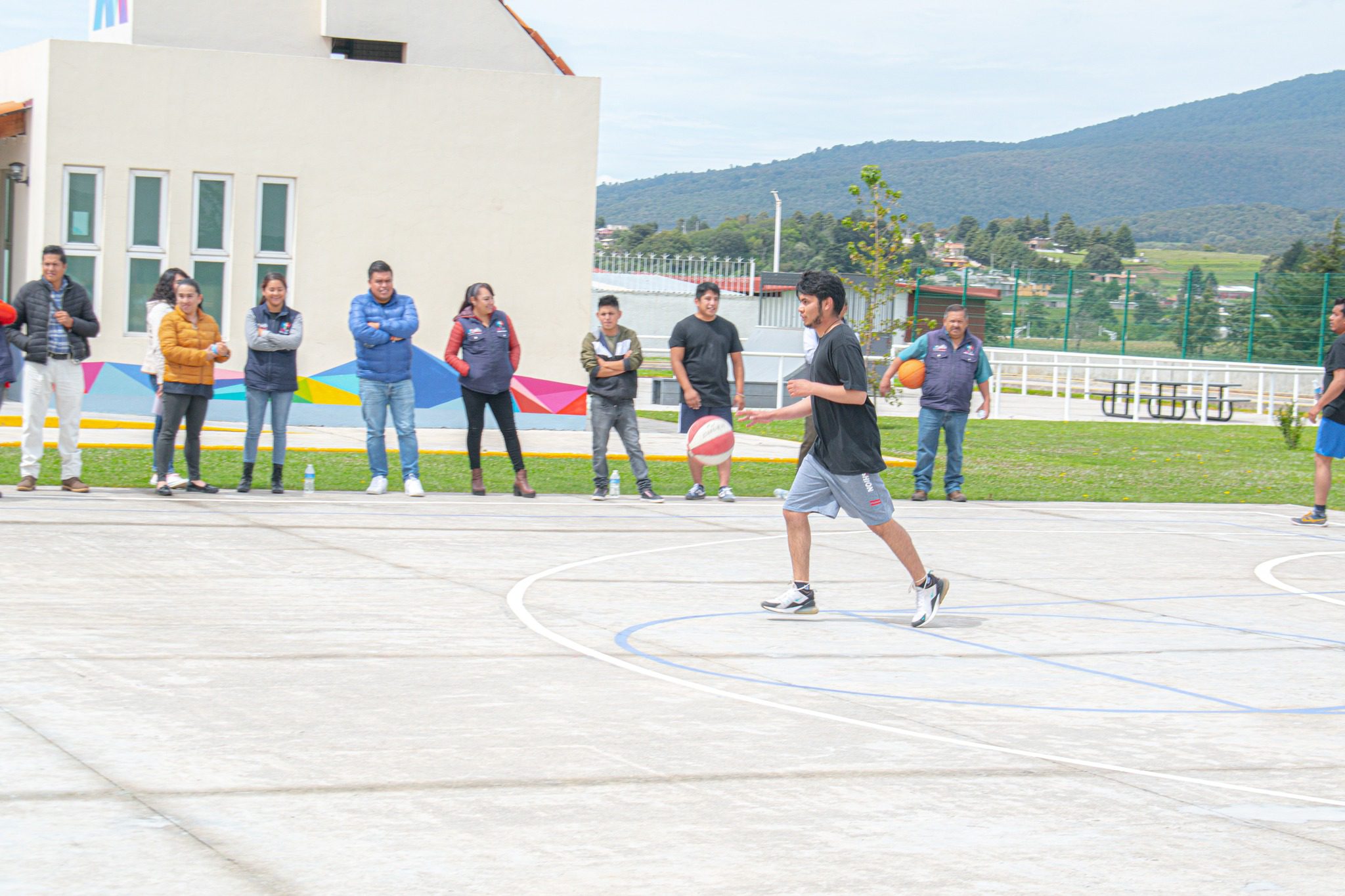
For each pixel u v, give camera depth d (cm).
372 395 1364
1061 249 18012
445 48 2066
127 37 1956
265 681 655
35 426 1247
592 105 2011
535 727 601
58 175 1814
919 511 1456
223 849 446
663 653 760
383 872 434
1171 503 1639
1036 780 559
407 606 852
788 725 624
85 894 407
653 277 5400
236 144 1881
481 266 1988
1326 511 1513
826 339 848
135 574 905
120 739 554
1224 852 484
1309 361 4291
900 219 2681
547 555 1076
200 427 1306
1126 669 773
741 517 1342
